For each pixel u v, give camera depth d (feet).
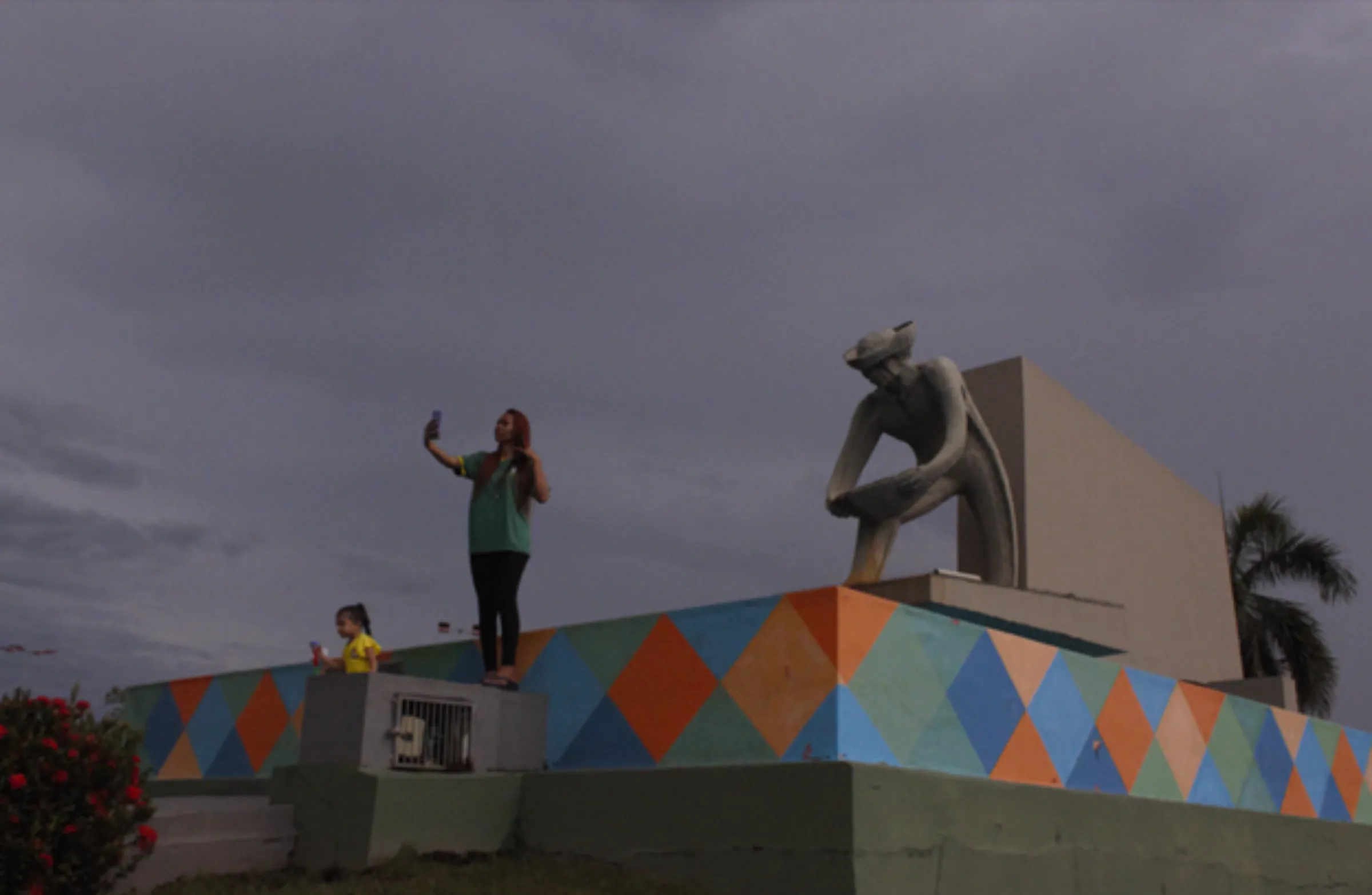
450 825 24.03
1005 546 38.34
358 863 22.85
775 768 21.75
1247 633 77.20
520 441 28.22
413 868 22.54
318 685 25.13
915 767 23.20
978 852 23.04
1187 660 49.67
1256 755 34.99
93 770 20.88
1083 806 26.48
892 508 35.94
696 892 21.91
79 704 21.84
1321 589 77.92
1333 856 35.96
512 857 24.23
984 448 38.45
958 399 36.76
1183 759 31.68
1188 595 51.08
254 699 33.99
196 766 35.42
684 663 24.85
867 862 20.48
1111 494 46.62
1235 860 31.42
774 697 23.07
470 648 29.50
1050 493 42.50
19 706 20.88
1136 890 27.37
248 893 21.74
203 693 36.01
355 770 23.57
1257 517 78.89
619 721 25.73
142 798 21.83
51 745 20.36
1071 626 35.76
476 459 28.40
